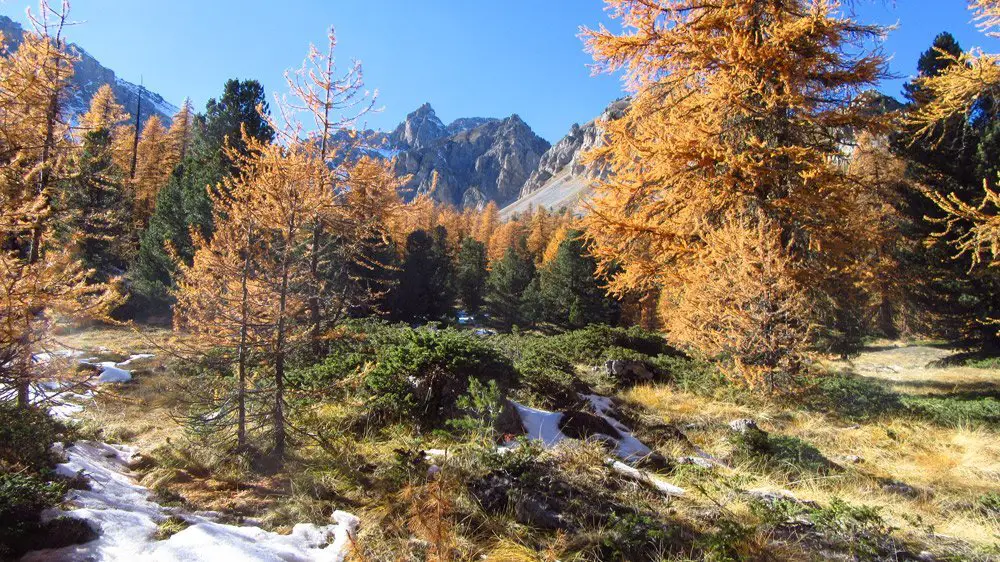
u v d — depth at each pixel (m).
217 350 5.36
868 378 15.23
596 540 3.33
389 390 6.43
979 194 15.88
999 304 16.77
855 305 14.59
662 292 12.48
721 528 3.57
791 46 9.59
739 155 9.41
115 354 13.40
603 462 4.54
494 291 43.72
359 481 4.36
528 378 7.82
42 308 4.53
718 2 10.27
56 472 3.83
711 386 10.28
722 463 6.07
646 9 10.03
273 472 4.71
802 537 3.57
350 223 8.62
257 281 5.29
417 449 5.15
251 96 31.95
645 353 14.08
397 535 3.38
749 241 9.38
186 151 50.25
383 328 11.17
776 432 7.84
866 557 3.31
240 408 5.15
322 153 7.29
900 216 16.61
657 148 9.43
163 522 3.31
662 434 7.08
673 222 10.80
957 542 3.86
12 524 2.83
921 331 20.38
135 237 31.06
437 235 60.50
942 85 9.51
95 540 2.92
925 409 9.06
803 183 9.64
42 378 4.78
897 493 5.29
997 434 7.61
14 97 5.10
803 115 9.68
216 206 5.65
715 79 10.20
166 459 4.88
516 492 3.83
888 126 10.14
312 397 5.66
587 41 10.35
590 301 32.00
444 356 6.77
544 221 71.31
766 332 9.38
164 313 24.14
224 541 2.99
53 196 5.89
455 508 3.70
